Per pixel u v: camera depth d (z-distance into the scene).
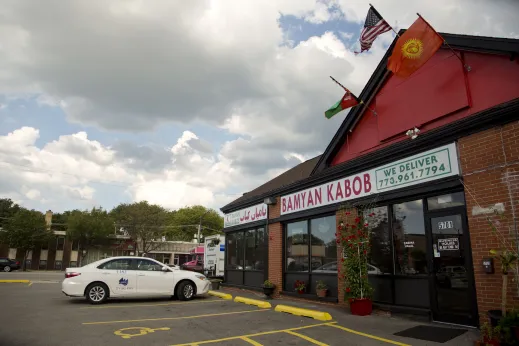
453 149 8.27
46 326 8.49
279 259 14.55
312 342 7.16
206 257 27.47
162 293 13.28
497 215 7.21
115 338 7.41
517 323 5.86
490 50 7.91
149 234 56.66
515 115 7.12
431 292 8.52
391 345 6.80
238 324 8.93
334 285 11.77
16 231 49.16
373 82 11.00
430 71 9.48
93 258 55.69
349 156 12.12
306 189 13.45
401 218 9.67
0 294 15.00
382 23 10.17
